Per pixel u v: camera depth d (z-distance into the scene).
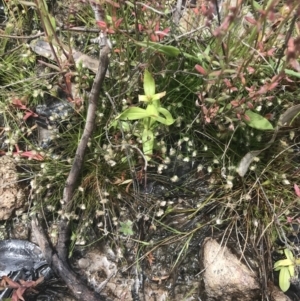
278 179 0.33
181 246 0.34
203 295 0.32
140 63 0.30
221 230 0.34
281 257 0.33
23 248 0.34
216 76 0.27
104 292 0.33
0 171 0.34
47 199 0.34
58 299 0.33
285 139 0.34
